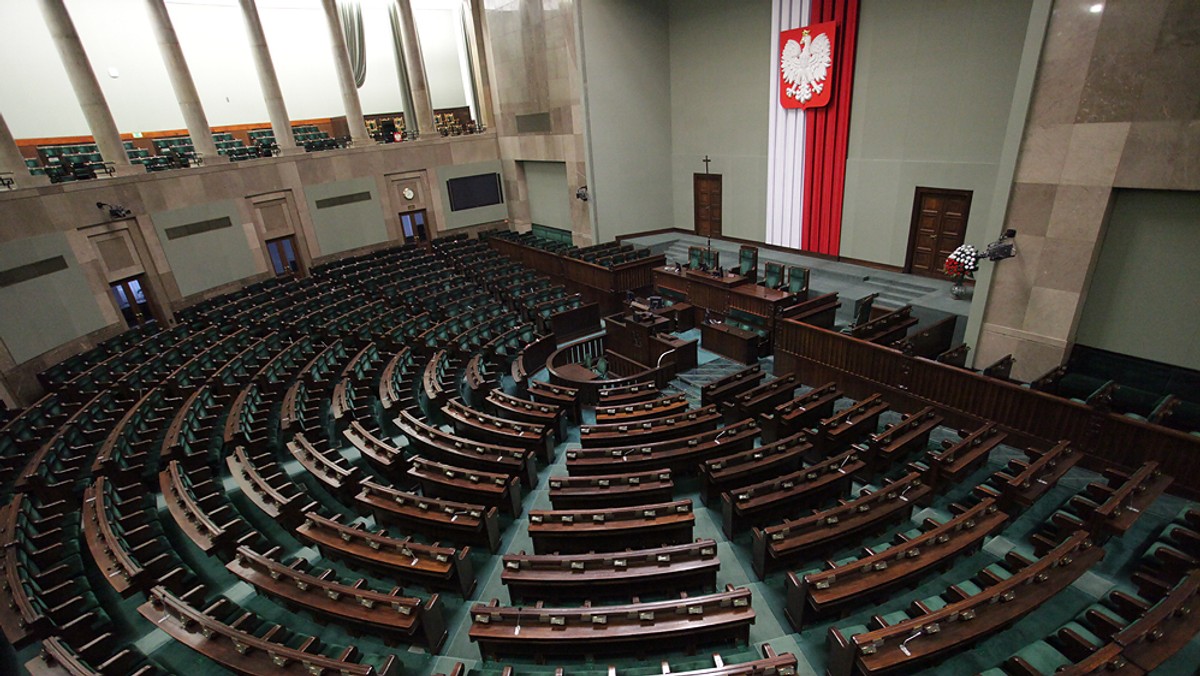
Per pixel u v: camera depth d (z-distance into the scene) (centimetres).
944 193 1453
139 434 988
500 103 2423
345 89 2167
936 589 627
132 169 1652
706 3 1922
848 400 1117
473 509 707
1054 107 935
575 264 1809
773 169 1884
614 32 2011
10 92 1916
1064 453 775
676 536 685
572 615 537
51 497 845
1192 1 775
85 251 1496
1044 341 1041
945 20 1351
